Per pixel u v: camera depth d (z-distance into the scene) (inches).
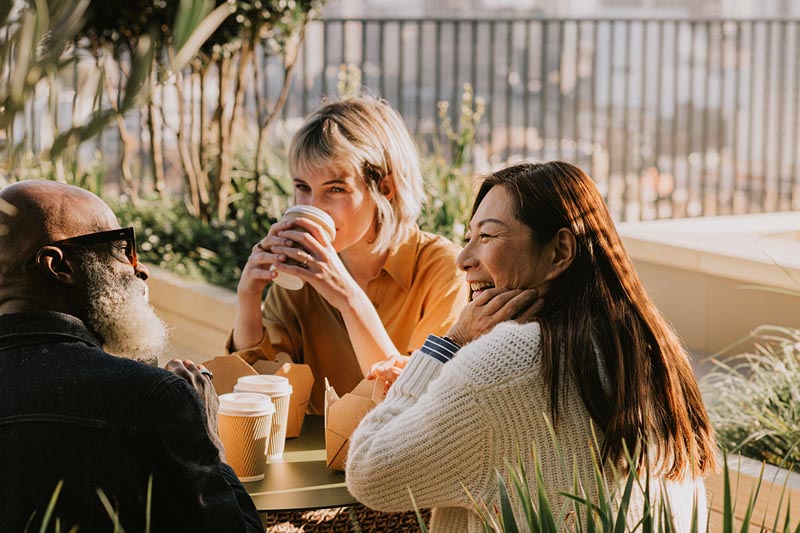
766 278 182.2
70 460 62.0
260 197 258.1
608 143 343.6
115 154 314.2
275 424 90.8
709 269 194.2
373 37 388.8
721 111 348.2
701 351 199.2
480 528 70.6
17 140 39.4
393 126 104.9
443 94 381.1
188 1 38.4
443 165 231.6
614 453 68.7
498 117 409.7
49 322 66.1
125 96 40.5
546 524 59.9
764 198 339.9
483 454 69.2
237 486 71.2
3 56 39.0
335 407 87.7
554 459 68.5
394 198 104.9
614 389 68.7
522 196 73.9
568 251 73.1
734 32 354.3
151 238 252.5
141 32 219.9
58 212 68.0
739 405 131.6
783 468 114.9
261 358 101.7
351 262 107.3
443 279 105.0
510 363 68.7
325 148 100.3
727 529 57.9
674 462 71.9
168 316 233.1
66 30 40.0
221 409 84.6
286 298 108.3
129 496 62.3
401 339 107.1
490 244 74.7
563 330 69.9
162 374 64.8
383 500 72.1
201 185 269.4
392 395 75.9
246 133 306.5
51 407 62.9
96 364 64.4
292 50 269.0
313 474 87.9
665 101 399.9
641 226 227.6
